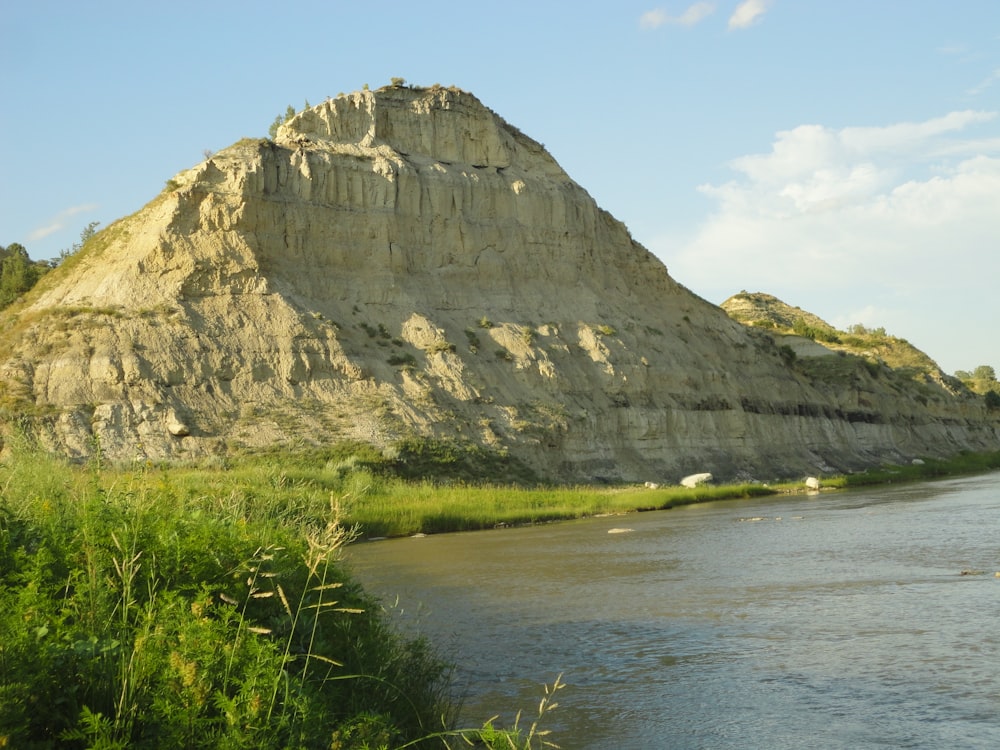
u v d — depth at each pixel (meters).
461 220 67.50
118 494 10.18
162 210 55.81
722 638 14.27
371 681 8.93
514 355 63.50
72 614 7.16
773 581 19.72
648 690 11.51
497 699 11.19
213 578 8.49
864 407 96.19
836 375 97.50
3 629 6.28
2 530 8.46
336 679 8.42
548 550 27.41
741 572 21.25
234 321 53.38
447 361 59.28
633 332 73.00
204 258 54.41
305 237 59.44
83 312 50.72
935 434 107.50
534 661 13.12
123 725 6.15
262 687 6.68
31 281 65.88
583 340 69.00
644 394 69.19
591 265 75.56
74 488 11.50
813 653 13.09
